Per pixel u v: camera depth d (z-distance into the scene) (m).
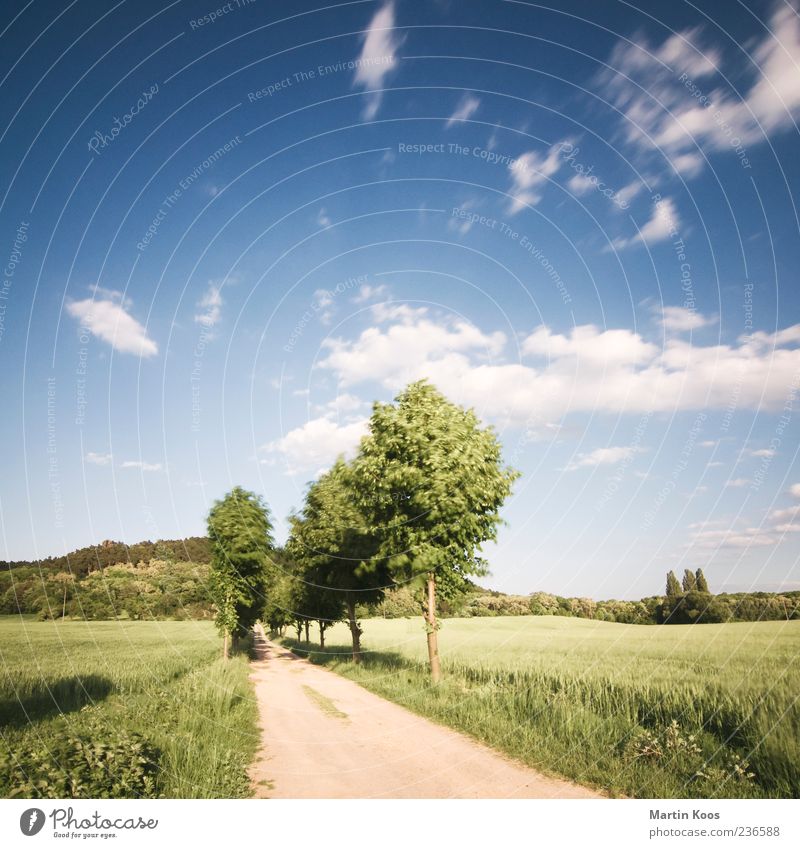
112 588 66.12
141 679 16.92
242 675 20.97
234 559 30.45
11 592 64.75
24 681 15.98
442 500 16.41
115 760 7.15
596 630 49.56
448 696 14.16
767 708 8.93
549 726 10.00
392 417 17.66
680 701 10.59
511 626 59.47
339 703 15.27
